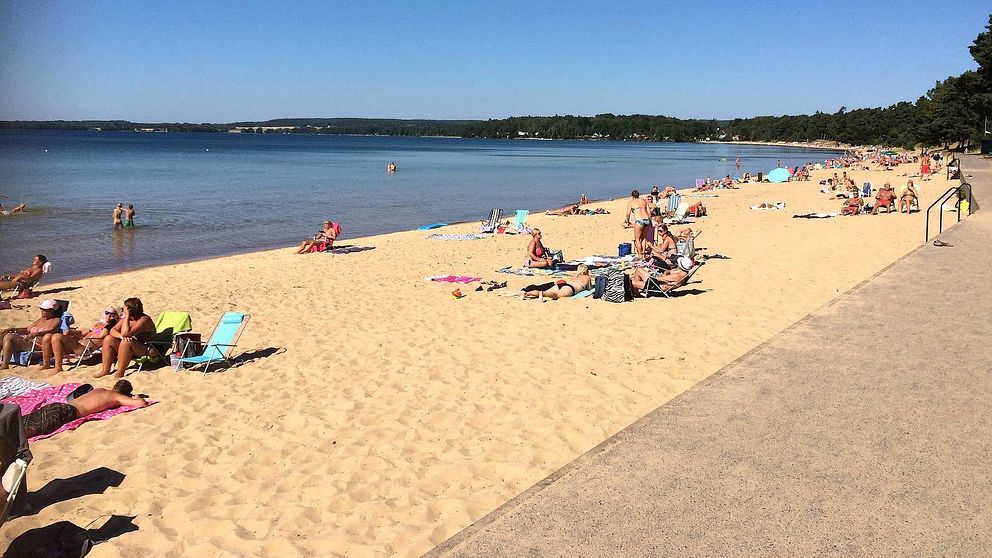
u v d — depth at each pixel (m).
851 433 5.59
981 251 14.05
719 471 5.01
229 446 6.42
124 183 48.16
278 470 5.89
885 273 12.05
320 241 20.05
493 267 16.59
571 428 6.48
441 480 5.55
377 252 19.69
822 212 27.02
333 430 6.69
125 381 7.89
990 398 6.24
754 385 6.73
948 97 92.12
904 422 5.77
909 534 4.14
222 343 9.21
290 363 9.06
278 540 4.68
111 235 24.94
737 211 28.92
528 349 9.16
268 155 105.50
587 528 4.33
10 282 14.20
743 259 15.66
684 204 25.67
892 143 141.12
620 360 8.52
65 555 4.59
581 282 12.66
